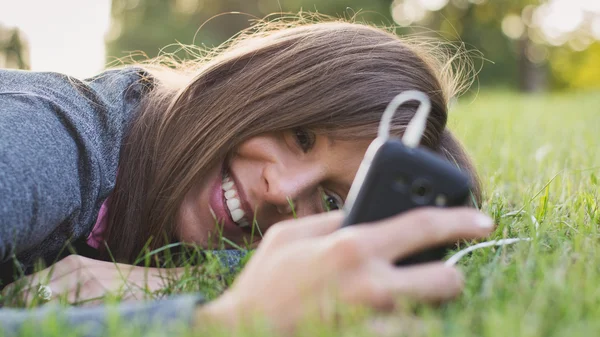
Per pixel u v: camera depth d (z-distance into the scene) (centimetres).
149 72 199
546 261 124
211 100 169
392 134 161
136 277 151
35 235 136
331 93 161
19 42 1165
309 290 97
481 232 104
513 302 104
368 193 109
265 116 162
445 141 186
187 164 166
